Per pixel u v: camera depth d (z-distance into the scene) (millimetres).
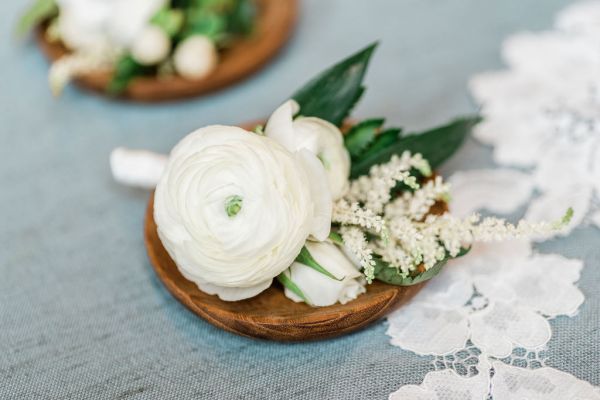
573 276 352
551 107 417
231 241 303
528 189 385
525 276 353
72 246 386
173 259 328
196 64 434
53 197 409
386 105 438
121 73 435
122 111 451
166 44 433
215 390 331
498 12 483
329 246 326
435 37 474
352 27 489
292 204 304
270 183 301
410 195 343
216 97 453
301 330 326
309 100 350
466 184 390
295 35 487
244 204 302
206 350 343
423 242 324
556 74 434
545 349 331
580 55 441
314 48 477
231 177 302
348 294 328
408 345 335
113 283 370
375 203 334
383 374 329
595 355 329
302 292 325
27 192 412
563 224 317
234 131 312
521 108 420
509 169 396
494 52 459
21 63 483
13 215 401
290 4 475
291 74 461
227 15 453
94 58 438
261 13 473
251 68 452
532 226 319
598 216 370
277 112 326
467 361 329
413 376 327
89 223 396
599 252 360
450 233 325
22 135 441
